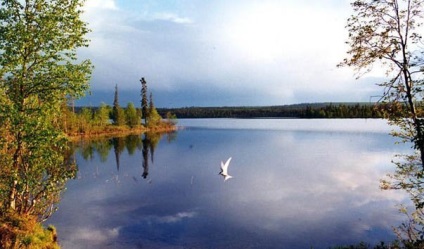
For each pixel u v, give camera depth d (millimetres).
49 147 15383
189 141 94875
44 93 15727
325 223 25906
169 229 24922
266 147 79438
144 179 43906
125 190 37688
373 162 54062
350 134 111312
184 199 33688
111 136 104938
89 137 100188
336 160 57188
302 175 45125
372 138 95938
